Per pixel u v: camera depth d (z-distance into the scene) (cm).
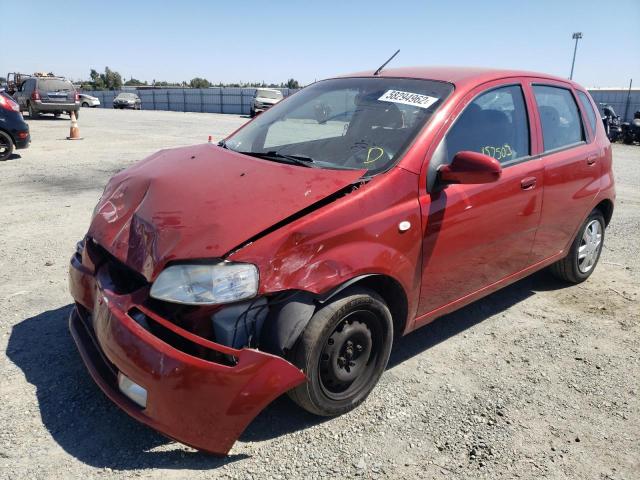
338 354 267
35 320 370
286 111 381
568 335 387
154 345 229
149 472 238
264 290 236
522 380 325
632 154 1695
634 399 310
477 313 420
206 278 231
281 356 242
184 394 223
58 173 930
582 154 425
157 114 3186
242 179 278
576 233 446
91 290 288
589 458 260
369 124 323
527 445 266
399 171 285
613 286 484
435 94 331
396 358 346
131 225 273
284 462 247
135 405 239
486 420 284
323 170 285
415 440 266
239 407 227
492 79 357
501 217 344
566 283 484
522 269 392
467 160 283
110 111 3422
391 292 293
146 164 332
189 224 249
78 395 289
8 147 1071
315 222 249
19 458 241
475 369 336
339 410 276
